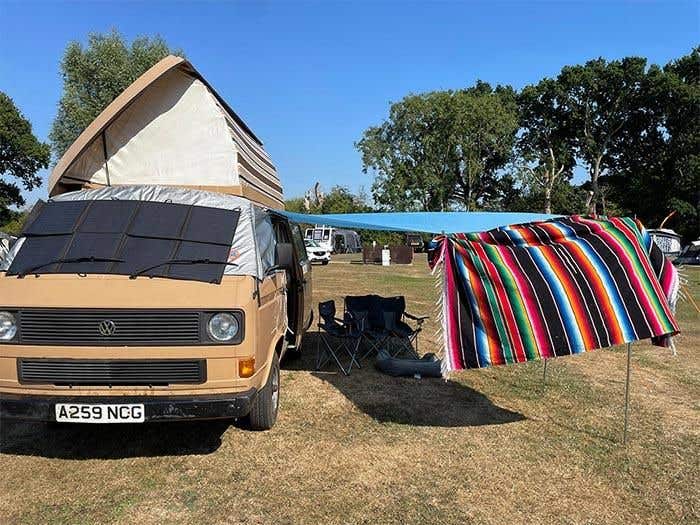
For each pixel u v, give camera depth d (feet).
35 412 12.51
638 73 164.55
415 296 50.98
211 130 19.69
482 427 17.29
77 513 11.83
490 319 15.03
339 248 165.99
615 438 16.58
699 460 15.19
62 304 12.62
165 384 12.84
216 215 16.06
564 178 181.57
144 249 14.46
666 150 167.63
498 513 12.25
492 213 26.05
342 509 12.26
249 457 14.74
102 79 86.28
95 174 19.66
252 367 13.35
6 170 130.31
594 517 12.17
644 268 15.75
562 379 22.86
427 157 167.12
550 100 177.47
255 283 14.05
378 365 23.53
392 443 15.89
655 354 28.04
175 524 11.52
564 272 15.39
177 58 18.86
